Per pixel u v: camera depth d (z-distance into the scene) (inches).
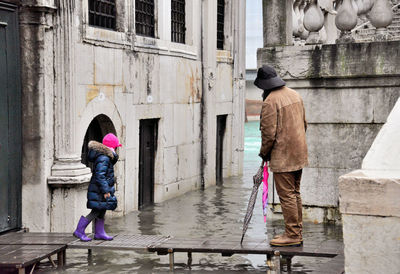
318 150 374.6
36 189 369.4
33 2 361.7
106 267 308.7
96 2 464.4
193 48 640.4
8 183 358.3
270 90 282.0
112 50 472.4
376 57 347.9
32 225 370.0
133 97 509.4
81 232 318.7
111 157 321.4
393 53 344.8
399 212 141.0
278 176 283.9
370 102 359.6
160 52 558.3
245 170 804.0
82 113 426.9
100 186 316.8
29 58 366.9
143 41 526.0
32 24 365.7
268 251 284.2
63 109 380.8
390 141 149.4
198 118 652.7
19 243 312.0
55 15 375.6
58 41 377.1
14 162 362.9
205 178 655.8
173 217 473.7
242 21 756.0
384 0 351.6
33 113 368.5
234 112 743.1
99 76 452.4
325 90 368.2
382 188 141.9
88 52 435.5
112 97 473.1
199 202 553.9
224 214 482.0
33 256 284.2
